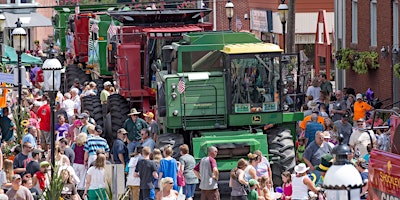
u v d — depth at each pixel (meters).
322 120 46.59
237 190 35.50
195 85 41.22
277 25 83.88
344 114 47.06
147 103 50.41
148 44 49.66
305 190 33.34
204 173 36.84
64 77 70.31
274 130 41.09
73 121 48.66
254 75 41.41
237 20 92.00
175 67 42.50
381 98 58.53
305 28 80.44
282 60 42.97
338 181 19.06
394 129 24.86
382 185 24.17
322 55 70.00
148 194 37.28
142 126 45.69
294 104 42.69
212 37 42.06
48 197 34.25
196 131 41.84
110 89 53.94
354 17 64.19
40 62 65.38
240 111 41.31
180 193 37.38
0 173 36.81
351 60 62.50
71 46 71.94
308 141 42.97
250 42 42.41
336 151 19.33
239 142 39.41
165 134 41.47
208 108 41.31
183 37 45.03
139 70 50.56
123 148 42.12
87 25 67.62
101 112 53.19
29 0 110.88
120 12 51.16
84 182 41.19
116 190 30.17
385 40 57.41
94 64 62.62
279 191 36.91
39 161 38.22
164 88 41.72
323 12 70.12
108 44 56.09
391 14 56.28
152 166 37.12
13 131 49.72
